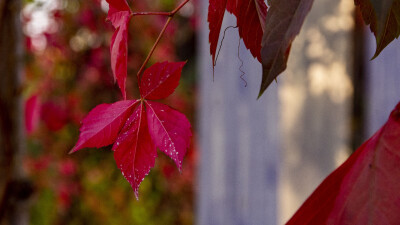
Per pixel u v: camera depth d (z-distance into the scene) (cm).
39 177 481
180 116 79
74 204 524
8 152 201
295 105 234
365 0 69
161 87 80
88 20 522
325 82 237
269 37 64
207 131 289
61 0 499
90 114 80
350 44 240
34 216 503
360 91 254
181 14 626
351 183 67
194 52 695
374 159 67
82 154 519
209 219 283
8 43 200
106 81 530
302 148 235
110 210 545
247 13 76
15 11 199
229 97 270
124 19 78
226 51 271
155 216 568
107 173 539
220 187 278
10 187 201
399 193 66
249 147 254
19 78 204
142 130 79
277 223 237
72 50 520
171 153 78
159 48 575
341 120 238
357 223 66
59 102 495
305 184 235
